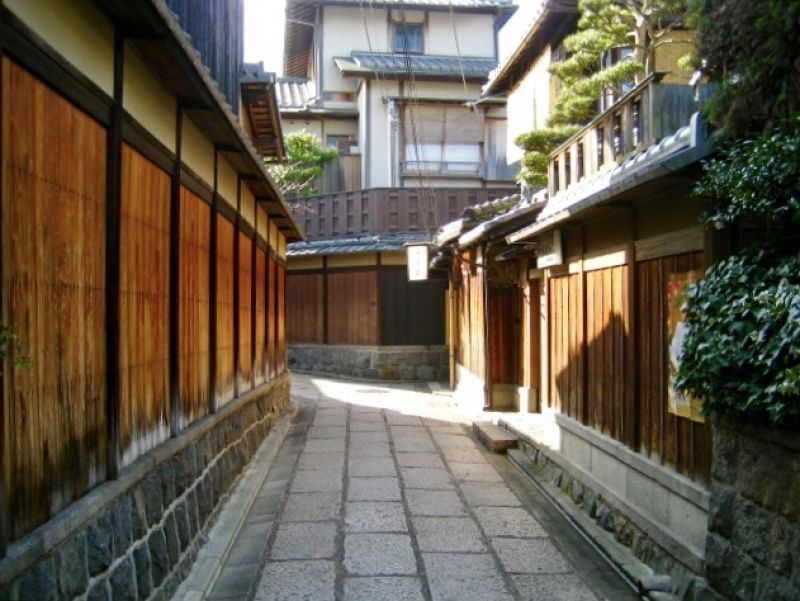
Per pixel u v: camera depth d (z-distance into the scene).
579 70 11.25
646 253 6.11
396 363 20.38
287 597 5.32
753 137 4.58
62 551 3.29
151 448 5.05
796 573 3.70
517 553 6.37
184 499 5.66
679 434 5.50
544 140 12.02
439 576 5.79
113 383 4.23
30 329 3.21
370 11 25.61
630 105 7.25
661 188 5.45
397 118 24.47
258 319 10.95
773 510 3.95
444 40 25.66
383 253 20.53
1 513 2.81
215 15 8.68
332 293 21.92
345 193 21.66
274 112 12.67
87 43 3.88
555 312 9.26
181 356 6.02
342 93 25.70
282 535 6.78
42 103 3.37
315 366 22.36
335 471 9.45
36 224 3.29
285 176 22.56
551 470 8.77
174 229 5.71
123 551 4.08
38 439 3.26
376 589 5.50
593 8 10.59
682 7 9.96
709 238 4.85
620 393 6.76
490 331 13.48
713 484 4.64
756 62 4.66
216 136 6.97
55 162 3.52
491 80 16.59
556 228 8.39
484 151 24.92
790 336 3.65
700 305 4.58
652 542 5.73
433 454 10.58
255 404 10.28
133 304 4.72
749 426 4.17
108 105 4.19
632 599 5.39
